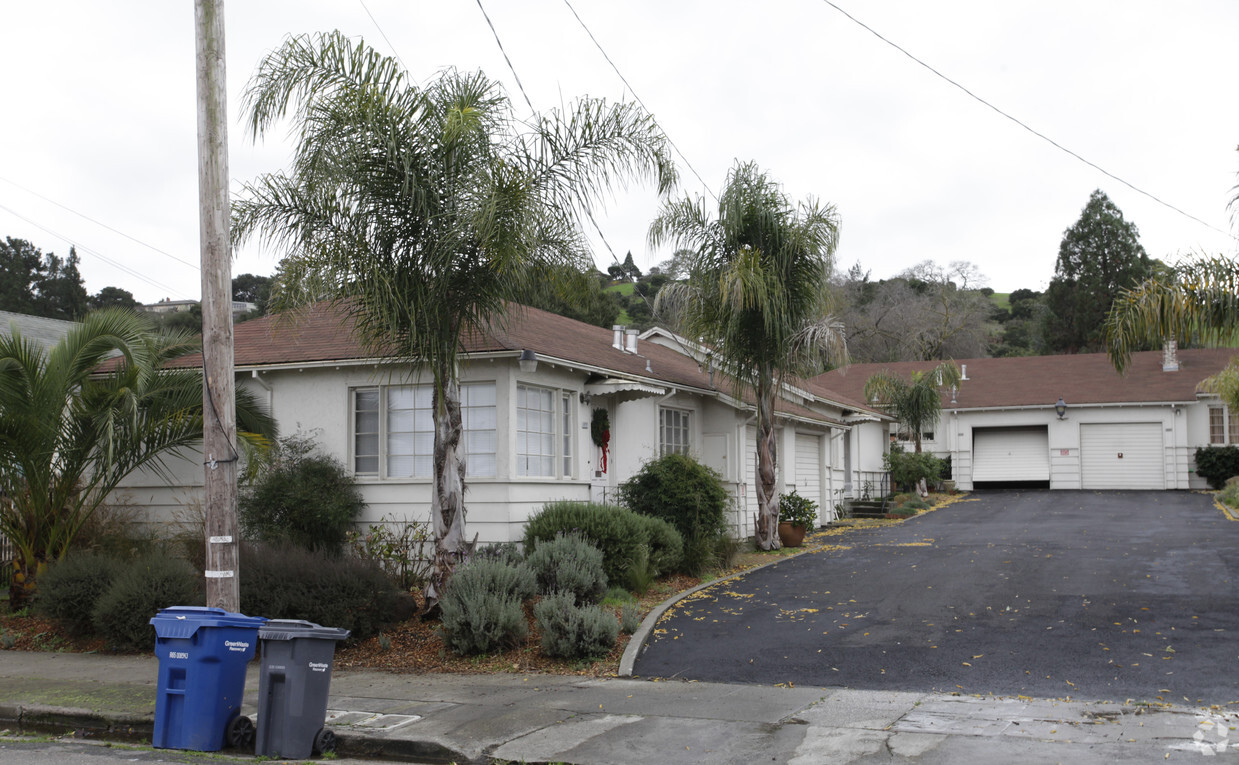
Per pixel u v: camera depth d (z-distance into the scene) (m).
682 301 18.05
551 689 8.79
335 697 8.66
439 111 10.98
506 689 8.84
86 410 12.55
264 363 15.22
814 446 25.70
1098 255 52.47
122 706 8.45
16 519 12.81
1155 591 11.92
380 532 14.10
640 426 18.31
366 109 10.41
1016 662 8.98
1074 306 52.50
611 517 13.52
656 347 25.92
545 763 6.57
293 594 10.58
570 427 16.06
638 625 11.19
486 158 10.77
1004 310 69.62
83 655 11.11
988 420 35.09
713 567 15.66
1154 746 6.35
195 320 36.69
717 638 10.63
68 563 11.87
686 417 20.53
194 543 13.50
